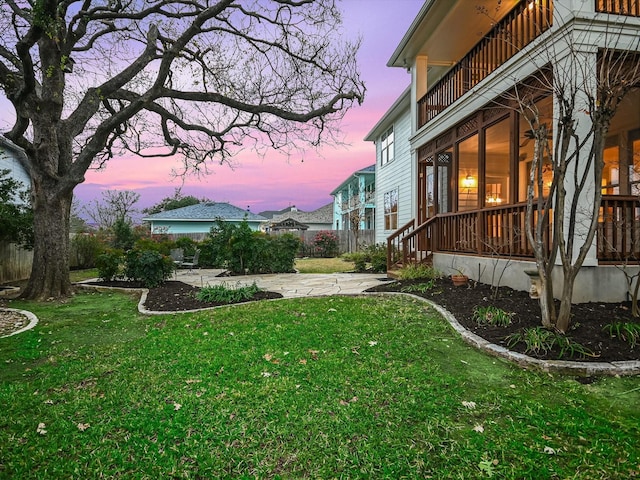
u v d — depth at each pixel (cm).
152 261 917
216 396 294
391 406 274
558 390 301
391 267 1016
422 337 437
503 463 210
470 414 263
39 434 245
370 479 201
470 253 743
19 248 1162
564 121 389
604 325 414
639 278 441
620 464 208
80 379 337
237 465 212
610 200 509
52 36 704
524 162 1022
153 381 328
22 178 1489
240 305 647
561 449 222
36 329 534
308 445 230
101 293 884
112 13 884
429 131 979
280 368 349
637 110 709
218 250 1306
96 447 230
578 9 494
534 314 466
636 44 506
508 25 664
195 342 439
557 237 400
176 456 221
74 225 2442
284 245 1266
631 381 315
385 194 1697
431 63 1132
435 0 827
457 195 855
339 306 604
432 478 200
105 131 859
